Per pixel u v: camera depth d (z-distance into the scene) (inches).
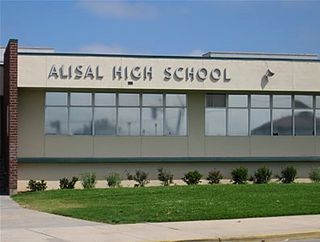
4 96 1302.9
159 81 1248.2
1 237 561.9
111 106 1284.4
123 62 1238.9
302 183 1195.9
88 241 538.3
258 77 1289.4
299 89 1306.6
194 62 1263.5
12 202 974.4
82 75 1222.9
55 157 1254.3
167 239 549.6
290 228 625.3
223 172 1318.9
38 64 1209.4
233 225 647.8
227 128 1327.5
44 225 653.9
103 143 1275.8
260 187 1059.9
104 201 886.4
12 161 1135.6
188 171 1301.7
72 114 1269.7
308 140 1357.0
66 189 1144.2
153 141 1294.3
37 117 1256.2
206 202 840.3
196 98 1317.7
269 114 1347.2
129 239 549.6
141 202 855.7
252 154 1332.4
